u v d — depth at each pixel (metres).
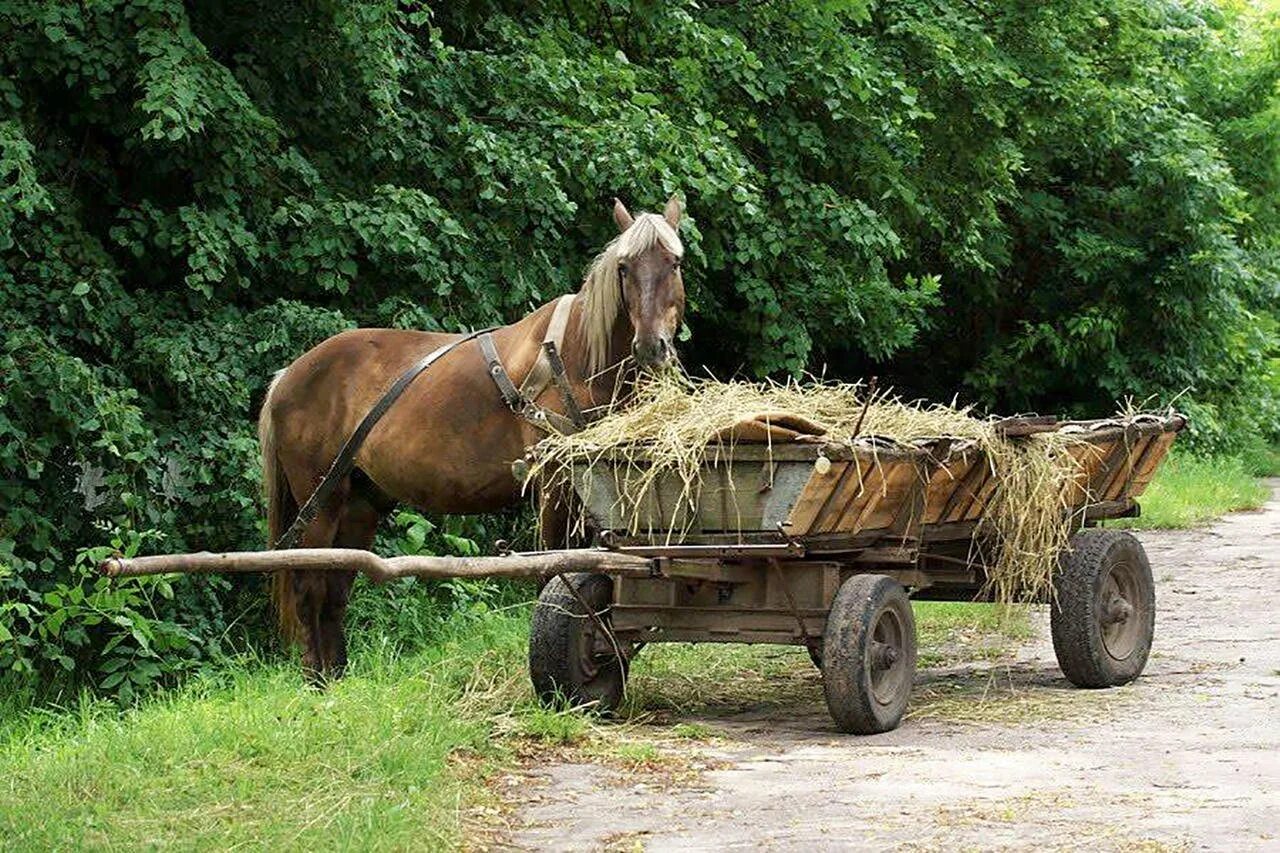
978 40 19.81
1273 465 29.70
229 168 13.06
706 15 17.03
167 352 12.65
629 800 6.72
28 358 11.91
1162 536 17.84
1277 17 30.64
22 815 6.16
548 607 8.28
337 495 10.44
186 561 6.09
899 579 8.50
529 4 16.16
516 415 9.33
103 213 13.86
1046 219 25.86
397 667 9.78
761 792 6.82
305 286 14.00
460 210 14.39
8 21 12.51
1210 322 26.56
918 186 19.44
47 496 12.60
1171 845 5.83
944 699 9.00
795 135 16.89
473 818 6.38
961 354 27.23
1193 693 9.02
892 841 5.98
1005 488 8.53
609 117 14.95
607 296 8.83
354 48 13.51
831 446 7.51
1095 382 26.80
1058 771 7.12
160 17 12.52
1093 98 24.19
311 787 6.64
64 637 12.16
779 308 16.50
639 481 7.98
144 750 7.19
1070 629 9.04
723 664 10.14
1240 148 29.48
